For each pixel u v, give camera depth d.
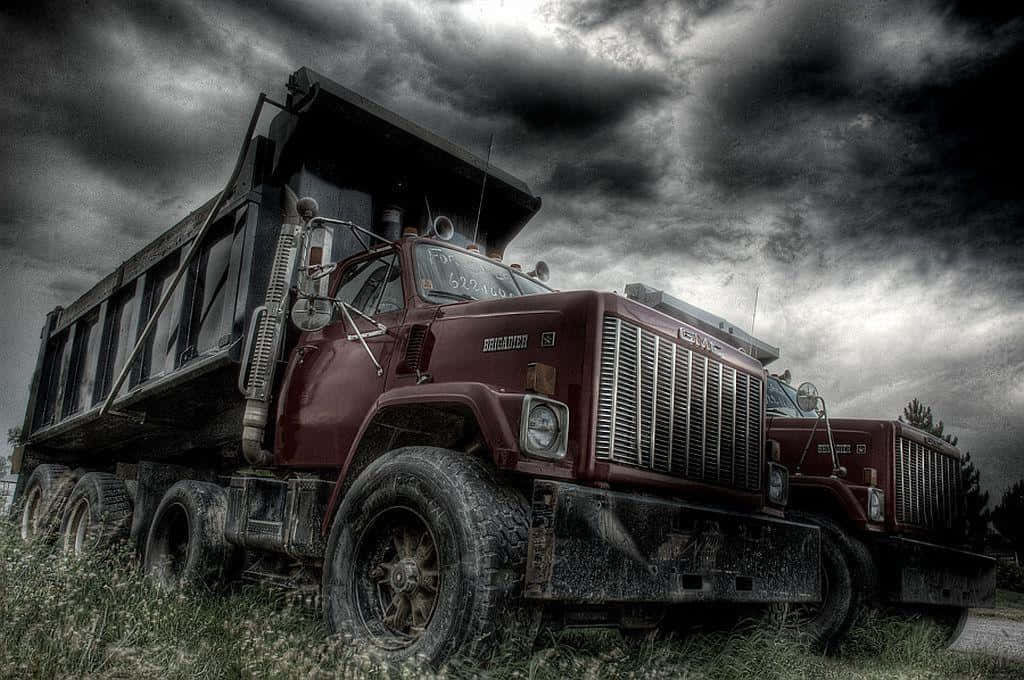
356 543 3.90
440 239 5.25
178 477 6.99
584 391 3.72
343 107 5.66
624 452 3.78
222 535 5.49
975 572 7.54
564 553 3.29
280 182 5.98
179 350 6.54
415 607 3.68
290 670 3.40
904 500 7.00
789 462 7.38
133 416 7.25
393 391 4.07
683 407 4.20
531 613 3.43
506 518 3.45
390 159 6.18
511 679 3.28
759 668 4.53
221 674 3.43
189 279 6.70
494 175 6.60
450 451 3.81
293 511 4.64
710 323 7.23
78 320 9.34
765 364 8.41
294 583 4.79
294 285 5.42
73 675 3.25
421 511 3.60
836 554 6.18
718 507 4.26
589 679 3.57
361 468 4.41
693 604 4.54
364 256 5.37
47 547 6.50
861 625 6.10
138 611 4.14
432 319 4.53
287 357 5.45
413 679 3.13
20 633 3.46
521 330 4.04
